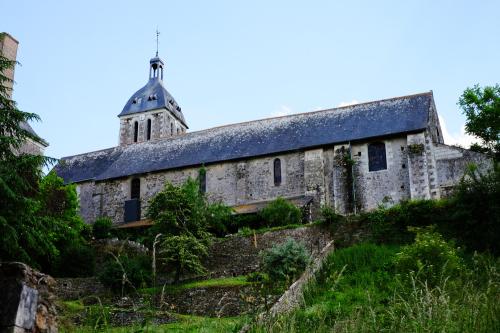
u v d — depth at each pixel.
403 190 35.53
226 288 21.78
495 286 10.28
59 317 9.29
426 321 9.05
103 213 43.25
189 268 26.58
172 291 22.56
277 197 36.84
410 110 38.47
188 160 42.12
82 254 29.64
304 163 38.22
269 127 42.56
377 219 26.06
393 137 36.84
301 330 11.28
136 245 31.12
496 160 32.31
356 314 10.59
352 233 26.36
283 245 22.70
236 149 41.38
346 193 36.50
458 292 10.70
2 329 7.96
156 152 45.28
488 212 23.27
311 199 36.69
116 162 45.97
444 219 24.75
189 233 27.70
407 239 25.11
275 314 12.15
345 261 22.72
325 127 40.06
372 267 21.69
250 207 36.88
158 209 30.27
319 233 26.95
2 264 8.52
